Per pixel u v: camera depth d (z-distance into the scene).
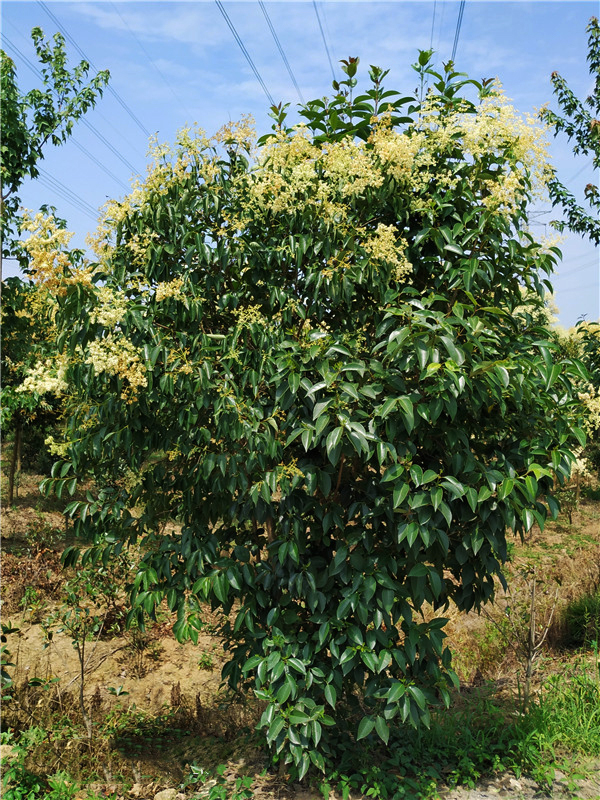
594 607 4.95
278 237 2.95
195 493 3.04
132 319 2.68
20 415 8.45
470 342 2.52
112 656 4.59
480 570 2.97
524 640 4.06
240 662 3.14
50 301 2.89
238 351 2.84
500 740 3.31
